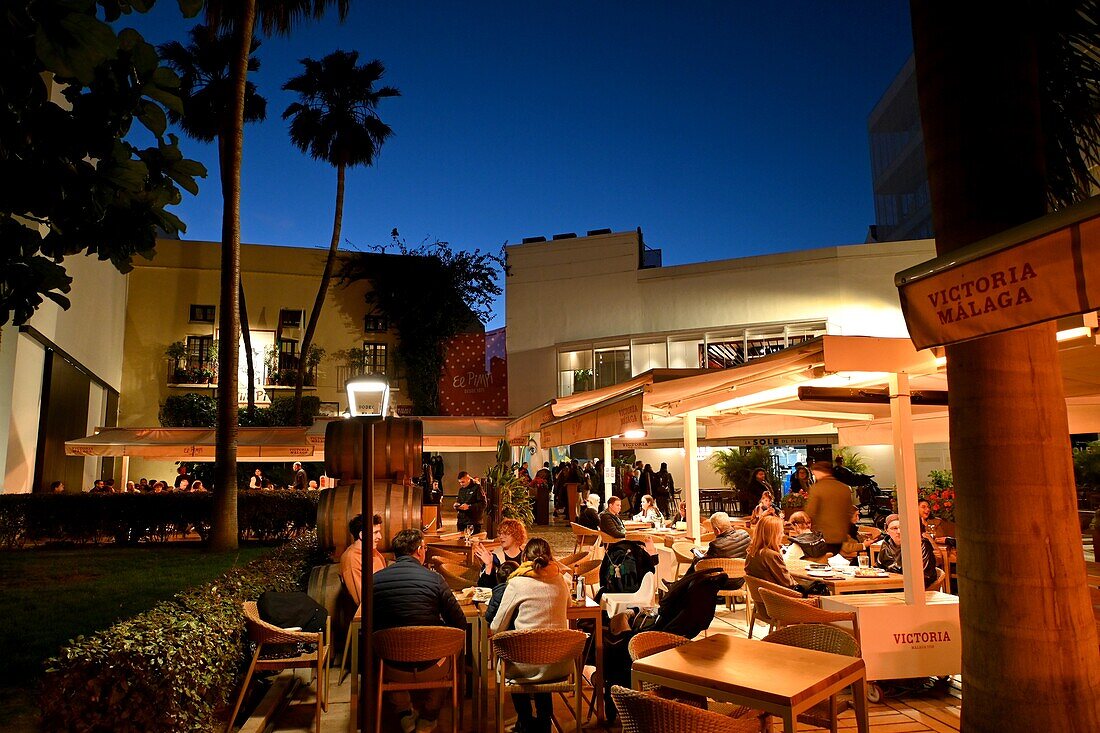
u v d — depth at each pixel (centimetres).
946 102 416
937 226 422
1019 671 375
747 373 636
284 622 575
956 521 410
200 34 2434
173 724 394
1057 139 498
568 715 568
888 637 573
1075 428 793
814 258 2672
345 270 3284
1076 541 384
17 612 722
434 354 3253
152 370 3017
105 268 2539
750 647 407
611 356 2905
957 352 409
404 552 552
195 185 250
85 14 195
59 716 379
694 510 978
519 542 707
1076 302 294
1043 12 470
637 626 563
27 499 1287
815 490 909
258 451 1777
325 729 546
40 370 1848
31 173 215
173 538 1499
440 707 589
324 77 2966
